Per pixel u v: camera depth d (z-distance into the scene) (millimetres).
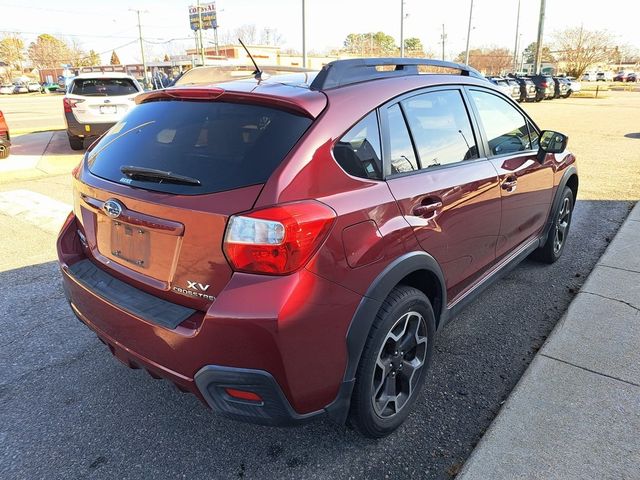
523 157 3680
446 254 2734
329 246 2006
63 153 11359
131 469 2365
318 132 2111
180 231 2047
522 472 2275
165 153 2291
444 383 2980
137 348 2227
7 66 101750
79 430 2623
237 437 2568
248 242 1888
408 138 2578
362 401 2273
